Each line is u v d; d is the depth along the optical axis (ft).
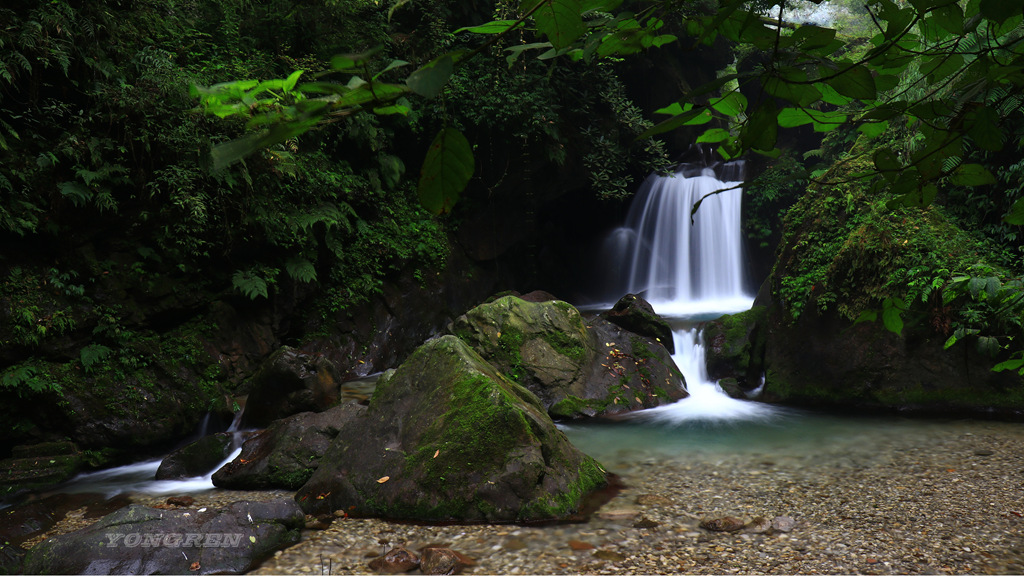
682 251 46.57
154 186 22.70
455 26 35.60
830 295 27.09
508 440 15.65
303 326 29.58
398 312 32.91
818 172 31.53
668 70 47.50
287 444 18.26
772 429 22.93
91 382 21.16
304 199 28.73
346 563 12.89
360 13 32.96
